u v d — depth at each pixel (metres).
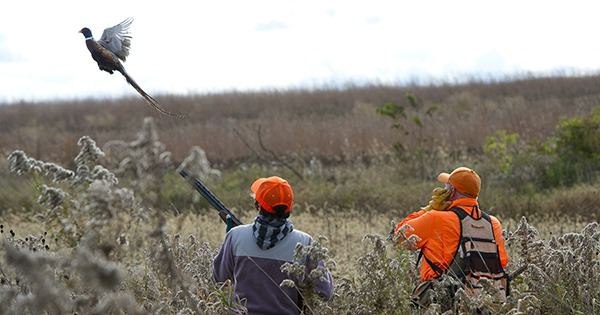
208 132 48.75
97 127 72.38
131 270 9.53
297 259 10.02
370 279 10.60
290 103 77.81
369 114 57.12
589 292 10.69
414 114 47.47
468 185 11.91
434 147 37.41
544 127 43.84
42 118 80.06
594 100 56.12
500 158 34.56
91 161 8.36
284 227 10.87
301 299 10.81
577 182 31.56
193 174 7.37
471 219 11.79
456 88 79.06
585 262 10.91
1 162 40.66
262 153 44.22
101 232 7.49
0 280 9.05
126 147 7.54
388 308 10.56
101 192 7.38
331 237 21.80
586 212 26.22
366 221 24.92
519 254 12.45
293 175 37.00
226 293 10.77
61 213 8.16
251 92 82.06
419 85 81.19
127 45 10.73
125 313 8.28
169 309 9.23
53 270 8.08
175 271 8.70
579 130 33.16
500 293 11.42
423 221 11.76
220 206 12.50
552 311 10.77
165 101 80.25
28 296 7.18
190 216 24.83
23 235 20.81
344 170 37.62
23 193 32.19
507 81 78.31
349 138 43.31
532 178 32.22
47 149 47.34
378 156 38.97
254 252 10.83
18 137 55.94
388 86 81.12
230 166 43.34
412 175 35.38
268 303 10.72
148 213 7.66
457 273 11.62
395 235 11.08
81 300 7.59
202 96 81.88
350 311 10.38
